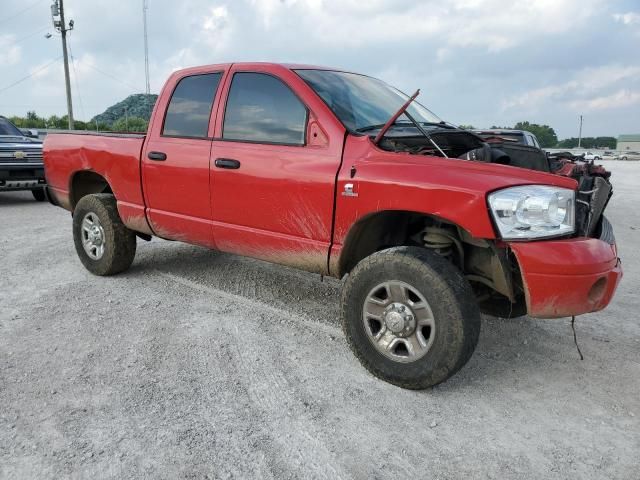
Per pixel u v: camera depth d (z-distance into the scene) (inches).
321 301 187.2
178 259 237.0
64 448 103.0
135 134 196.1
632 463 102.2
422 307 121.9
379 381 131.0
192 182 168.7
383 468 99.6
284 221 148.0
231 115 162.4
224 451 103.2
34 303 179.6
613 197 578.9
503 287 126.0
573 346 155.3
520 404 122.6
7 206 406.3
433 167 124.1
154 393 123.2
